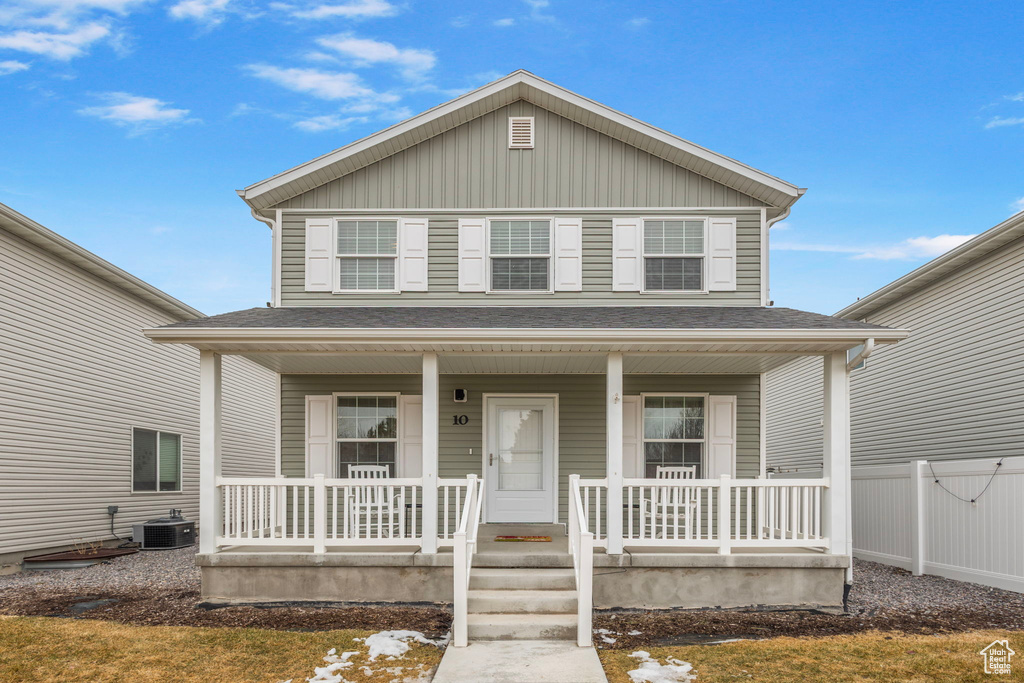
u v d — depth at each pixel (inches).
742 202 466.9
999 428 476.1
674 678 240.4
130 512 595.8
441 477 461.4
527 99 470.6
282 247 466.3
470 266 462.3
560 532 423.2
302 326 344.5
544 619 296.4
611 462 349.4
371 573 340.8
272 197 463.2
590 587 279.7
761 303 457.7
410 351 365.7
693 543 344.2
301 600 340.2
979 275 505.4
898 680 238.7
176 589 392.5
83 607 349.1
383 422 467.8
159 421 648.4
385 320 376.8
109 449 568.7
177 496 676.7
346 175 470.0
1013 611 332.2
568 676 241.1
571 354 372.2
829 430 352.2
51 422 496.7
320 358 404.5
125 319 598.2
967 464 402.9
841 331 334.6
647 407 467.5
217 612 328.2
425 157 470.0
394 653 266.2
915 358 588.4
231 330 337.1
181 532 587.8
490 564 343.9
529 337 338.3
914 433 584.1
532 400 467.8
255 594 341.1
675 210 465.1
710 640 287.0
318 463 461.4
